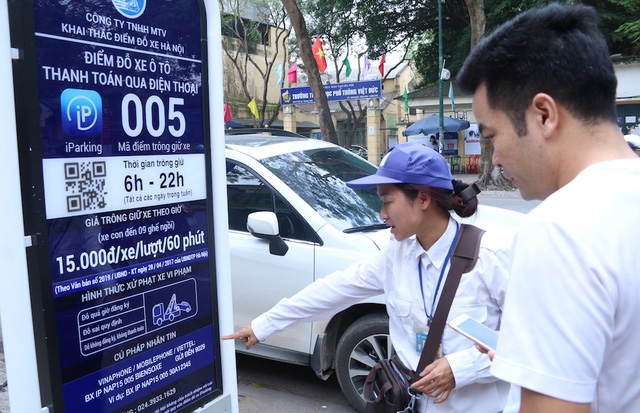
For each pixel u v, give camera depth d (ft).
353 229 11.55
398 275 6.01
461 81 3.76
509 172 3.62
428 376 5.34
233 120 83.61
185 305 6.66
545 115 3.29
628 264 2.94
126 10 5.78
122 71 5.76
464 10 68.54
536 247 3.05
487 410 5.63
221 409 7.17
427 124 65.16
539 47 3.23
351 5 74.18
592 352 2.83
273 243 11.44
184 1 6.48
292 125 77.15
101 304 5.67
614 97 3.32
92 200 5.51
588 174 3.16
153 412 6.31
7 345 4.81
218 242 7.07
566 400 2.83
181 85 6.48
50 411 5.21
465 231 5.68
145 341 6.17
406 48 79.46
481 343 4.50
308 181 12.54
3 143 4.68
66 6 5.19
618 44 63.21
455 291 5.52
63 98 5.20
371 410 6.13
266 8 82.48
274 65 96.94
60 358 5.29
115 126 5.72
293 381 13.03
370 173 14.33
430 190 5.51
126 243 5.90
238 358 14.40
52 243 5.17
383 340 10.63
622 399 3.08
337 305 6.82
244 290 11.81
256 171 12.38
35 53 4.94
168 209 6.37
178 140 6.47
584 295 2.85
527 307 3.01
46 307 5.13
